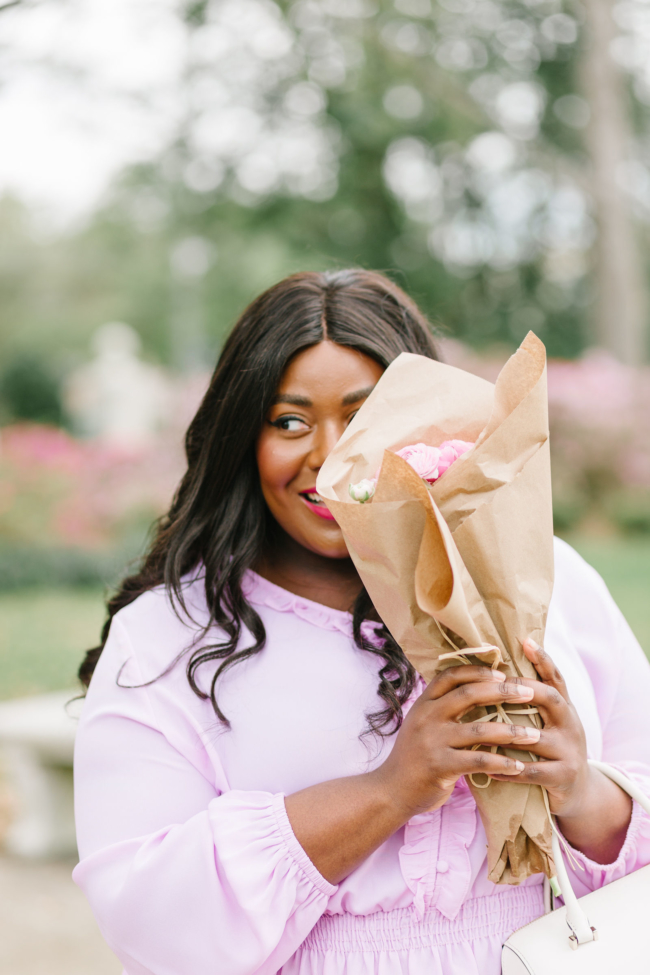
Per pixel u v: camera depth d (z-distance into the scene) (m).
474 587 1.15
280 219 12.69
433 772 1.17
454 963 1.32
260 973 1.27
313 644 1.46
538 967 1.18
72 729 3.91
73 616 7.26
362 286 1.57
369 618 1.47
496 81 12.08
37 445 10.44
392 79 11.85
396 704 1.38
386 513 1.11
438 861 1.32
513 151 12.55
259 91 11.16
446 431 1.34
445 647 1.18
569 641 1.54
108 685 1.43
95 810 1.35
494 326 13.93
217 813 1.28
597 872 1.38
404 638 1.20
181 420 10.05
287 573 1.59
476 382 1.39
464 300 13.60
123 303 24.61
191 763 1.38
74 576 8.67
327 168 12.60
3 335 25.11
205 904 1.23
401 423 1.34
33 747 3.99
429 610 1.11
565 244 13.61
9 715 4.24
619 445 9.34
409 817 1.23
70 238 24.61
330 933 1.34
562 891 1.22
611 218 11.48
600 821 1.34
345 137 12.09
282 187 12.55
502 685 1.14
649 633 5.12
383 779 1.23
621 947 1.19
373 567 1.16
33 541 10.16
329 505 1.15
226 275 15.54
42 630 6.73
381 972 1.31
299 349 1.46
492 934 1.34
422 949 1.32
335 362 1.46
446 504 1.19
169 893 1.23
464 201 13.07
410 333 1.57
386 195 12.72
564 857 1.38
